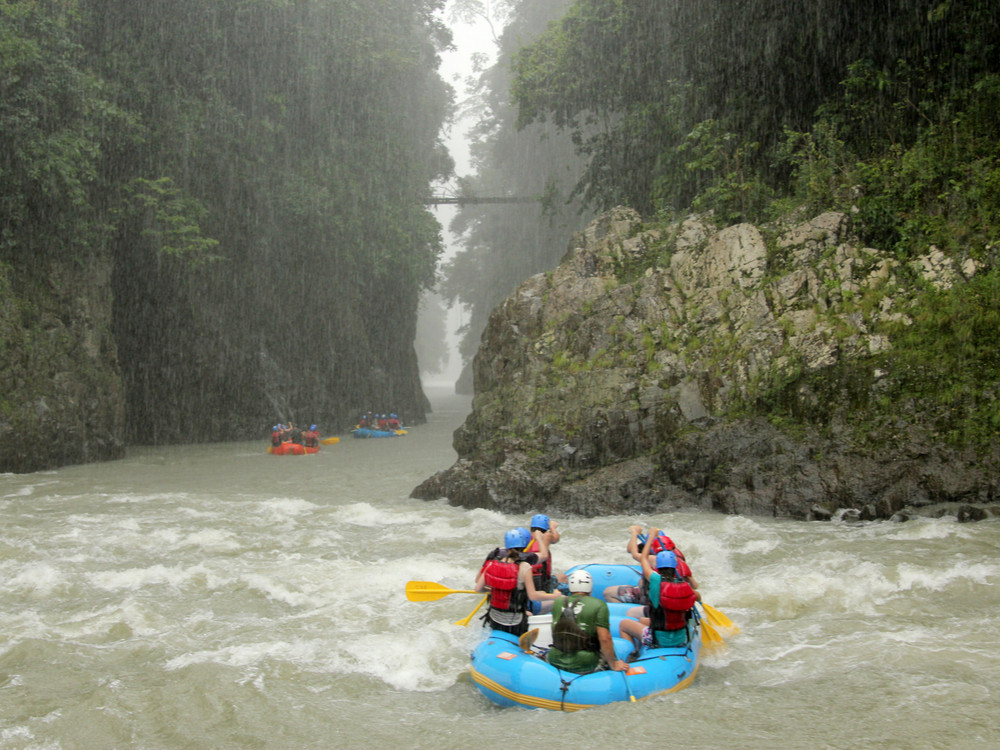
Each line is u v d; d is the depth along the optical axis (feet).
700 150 77.46
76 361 86.63
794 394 46.85
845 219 52.95
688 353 51.70
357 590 32.14
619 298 56.08
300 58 117.19
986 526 37.93
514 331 60.08
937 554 33.45
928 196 54.03
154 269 106.73
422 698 21.61
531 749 17.42
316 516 49.73
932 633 24.54
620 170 109.91
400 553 39.22
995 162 53.57
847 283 49.90
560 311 58.44
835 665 22.24
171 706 20.84
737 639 25.02
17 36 76.07
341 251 131.44
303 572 34.86
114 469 79.82
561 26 113.60
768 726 17.94
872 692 19.74
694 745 17.07
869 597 28.50
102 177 91.35
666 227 63.10
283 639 26.32
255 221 118.62
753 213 63.31
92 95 84.53
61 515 50.11
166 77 100.94
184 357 111.65
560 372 55.21
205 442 113.39
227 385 116.88
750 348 49.49
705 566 34.55
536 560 24.95
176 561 37.35
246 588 32.40
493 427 56.90
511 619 22.71
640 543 26.23
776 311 50.52
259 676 23.04
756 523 42.42
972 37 58.39
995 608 26.81
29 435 77.66
